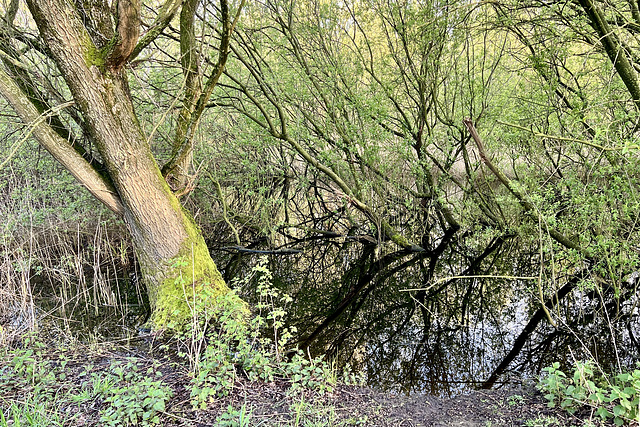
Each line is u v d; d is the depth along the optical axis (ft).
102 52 14.47
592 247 15.55
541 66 17.25
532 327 18.29
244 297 21.81
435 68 23.29
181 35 18.67
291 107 26.22
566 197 17.72
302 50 24.39
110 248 24.64
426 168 25.72
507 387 13.46
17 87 15.24
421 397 12.71
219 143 29.45
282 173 31.89
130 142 15.65
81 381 12.22
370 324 19.79
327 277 26.12
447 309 21.25
